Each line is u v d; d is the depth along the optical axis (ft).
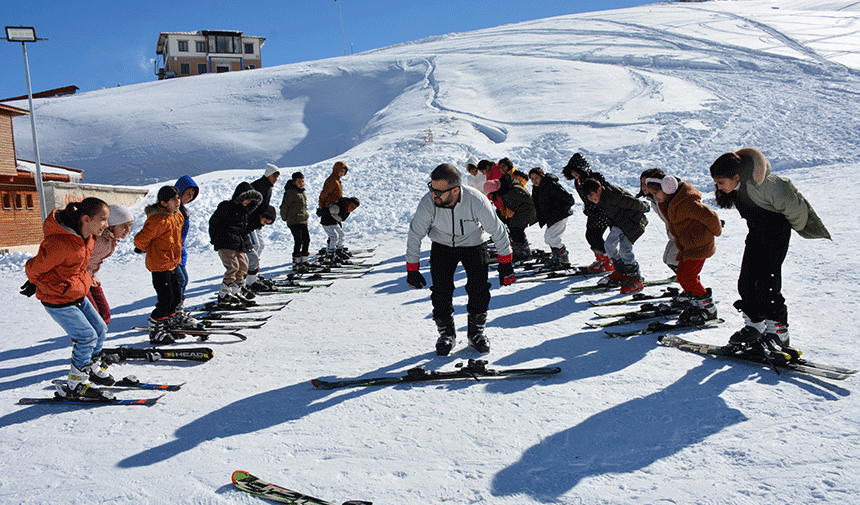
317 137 141.79
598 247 20.88
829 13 162.50
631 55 129.08
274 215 21.18
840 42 121.29
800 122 63.93
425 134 84.84
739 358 11.07
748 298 10.85
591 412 9.42
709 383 10.22
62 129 151.43
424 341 14.40
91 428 10.04
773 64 107.04
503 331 14.87
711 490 6.95
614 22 184.44
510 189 24.50
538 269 23.53
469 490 7.34
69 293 10.86
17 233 44.45
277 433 9.41
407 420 9.63
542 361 12.20
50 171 68.59
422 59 168.86
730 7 197.47
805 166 47.60
